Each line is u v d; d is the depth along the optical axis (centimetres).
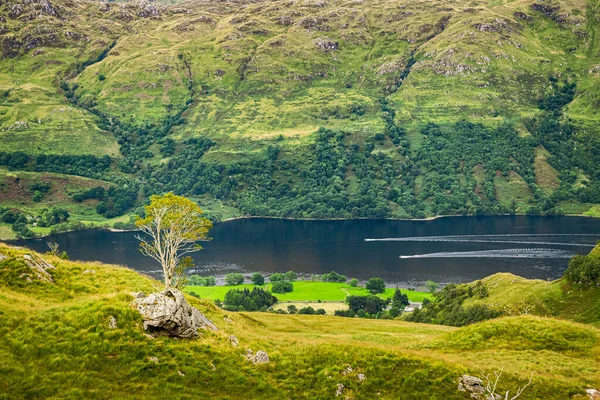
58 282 5825
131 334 4388
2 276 5425
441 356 5444
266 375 4562
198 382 4231
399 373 4822
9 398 3481
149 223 7794
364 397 4488
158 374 4153
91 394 3738
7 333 4075
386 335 7769
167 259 7850
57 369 3875
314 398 4388
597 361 5722
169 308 4631
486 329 6581
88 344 4156
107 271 6575
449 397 4588
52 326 4244
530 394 4791
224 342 4850
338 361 4862
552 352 5938
